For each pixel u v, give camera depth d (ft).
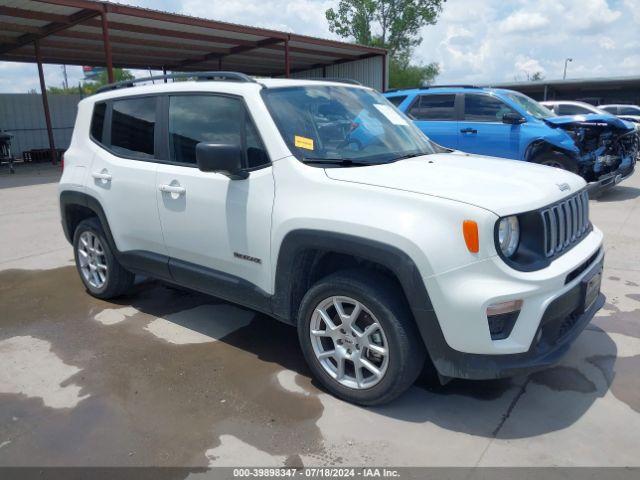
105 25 43.68
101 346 12.66
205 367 11.55
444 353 8.77
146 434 9.25
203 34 55.98
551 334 9.09
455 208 8.50
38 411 10.00
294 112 11.19
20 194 36.50
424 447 8.73
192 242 12.14
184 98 12.44
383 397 9.51
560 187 10.07
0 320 14.35
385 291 9.16
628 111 71.00
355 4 131.54
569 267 9.11
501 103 28.84
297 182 10.12
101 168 14.23
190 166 12.12
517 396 10.16
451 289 8.44
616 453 8.49
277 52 69.67
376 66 75.66
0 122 68.80
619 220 24.22
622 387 10.37
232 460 8.54
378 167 10.46
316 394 10.41
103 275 15.44
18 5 41.50
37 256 20.58
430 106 30.81
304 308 10.20
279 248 10.30
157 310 14.88
